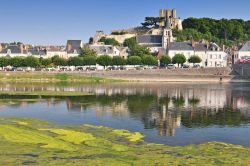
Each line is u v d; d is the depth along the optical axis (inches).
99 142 2137.1
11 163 1734.7
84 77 7603.4
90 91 5324.8
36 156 1846.7
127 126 2704.2
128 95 4847.4
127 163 1744.6
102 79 7549.2
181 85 6781.5
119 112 3353.8
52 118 3036.4
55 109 3516.2
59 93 4911.4
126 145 2098.9
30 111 3398.1
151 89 5807.1
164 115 3208.7
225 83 7524.6
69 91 5226.4
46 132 2397.9
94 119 2992.1
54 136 2288.4
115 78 7780.5
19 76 7485.2
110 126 2706.7
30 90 5295.3
